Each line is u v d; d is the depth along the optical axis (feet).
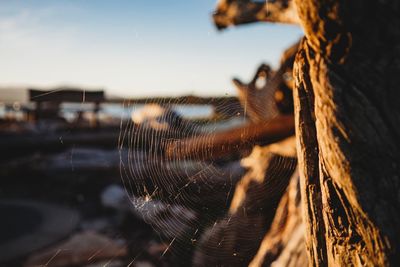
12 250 19.24
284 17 11.43
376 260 3.08
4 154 39.93
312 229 3.84
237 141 13.14
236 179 16.55
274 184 13.60
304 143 3.78
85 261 17.40
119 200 24.93
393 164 2.87
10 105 49.67
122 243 19.48
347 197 3.16
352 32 2.83
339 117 3.01
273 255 9.79
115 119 50.78
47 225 24.12
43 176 36.14
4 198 31.24
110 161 35.47
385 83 2.83
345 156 3.02
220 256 12.50
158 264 15.70
